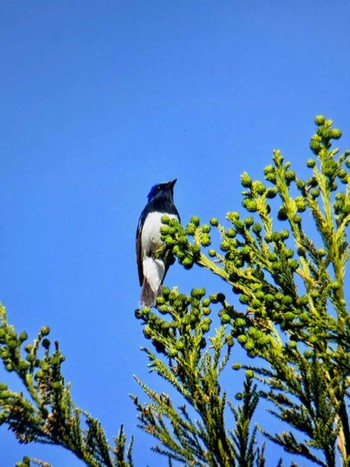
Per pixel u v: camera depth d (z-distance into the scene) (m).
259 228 7.84
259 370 7.52
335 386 7.32
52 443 7.35
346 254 7.68
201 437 7.45
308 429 7.25
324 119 8.15
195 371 7.76
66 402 7.45
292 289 7.53
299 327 7.41
